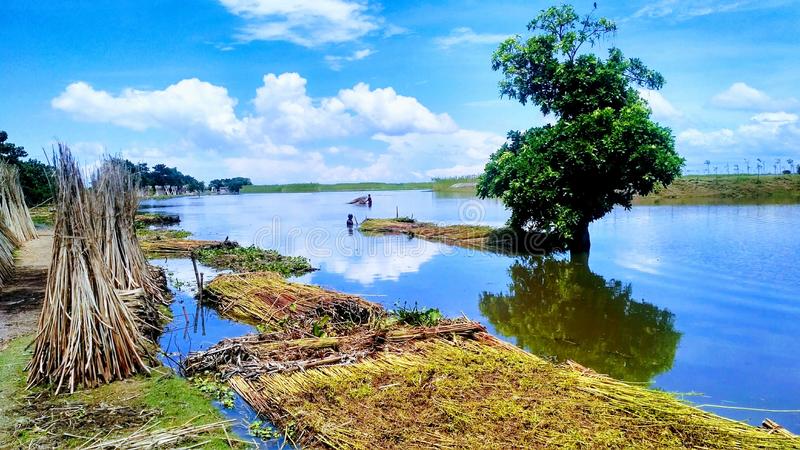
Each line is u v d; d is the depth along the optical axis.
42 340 7.79
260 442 6.27
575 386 7.32
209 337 10.79
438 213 42.56
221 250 21.91
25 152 38.62
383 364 8.25
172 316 12.26
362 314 10.96
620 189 19.81
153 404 7.06
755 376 8.69
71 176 7.88
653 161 18.22
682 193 50.09
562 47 20.03
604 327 11.45
